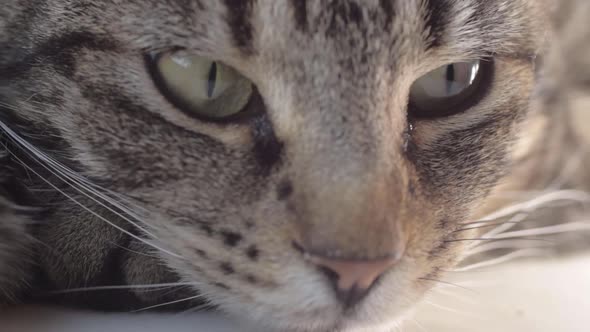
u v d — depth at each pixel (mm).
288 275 200
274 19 199
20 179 228
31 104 224
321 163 198
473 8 212
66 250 225
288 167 202
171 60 206
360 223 193
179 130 210
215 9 200
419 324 229
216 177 208
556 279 261
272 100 204
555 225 283
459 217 224
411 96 217
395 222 198
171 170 211
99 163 218
